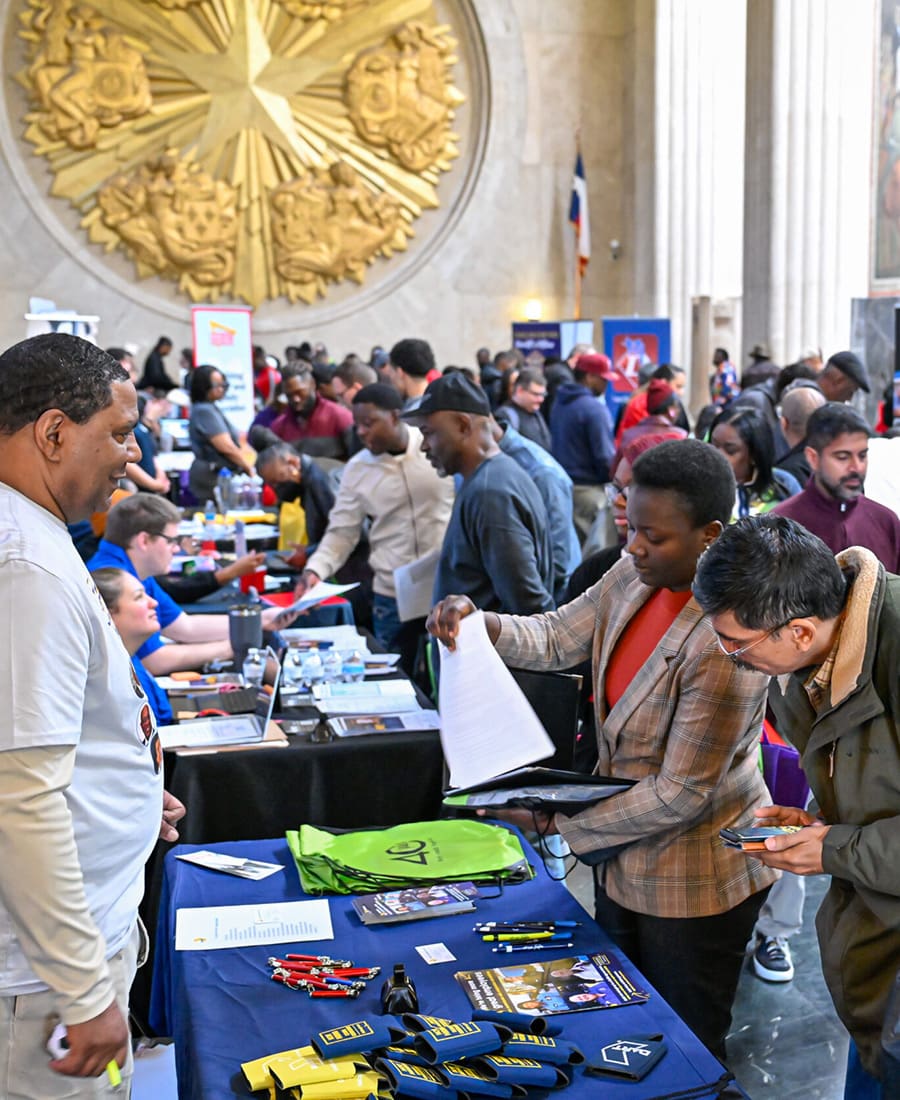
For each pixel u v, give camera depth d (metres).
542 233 14.65
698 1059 1.68
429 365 5.18
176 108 13.40
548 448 7.13
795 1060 2.85
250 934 2.02
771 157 11.05
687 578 2.10
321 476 5.45
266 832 2.95
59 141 13.07
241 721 3.12
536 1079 1.58
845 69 10.97
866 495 3.73
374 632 4.83
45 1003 1.53
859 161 11.11
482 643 2.23
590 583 3.19
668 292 14.23
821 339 11.14
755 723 2.15
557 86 14.49
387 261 14.35
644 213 14.37
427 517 4.54
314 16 13.62
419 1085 1.55
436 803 3.05
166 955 2.24
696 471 2.04
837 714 1.70
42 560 1.48
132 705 1.67
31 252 13.09
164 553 3.44
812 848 1.70
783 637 1.65
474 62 14.24
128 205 13.30
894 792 1.69
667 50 13.99
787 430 4.47
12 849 1.43
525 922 2.05
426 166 14.19
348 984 1.83
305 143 13.84
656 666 2.12
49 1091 1.55
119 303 13.43
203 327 9.46
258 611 3.60
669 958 2.17
